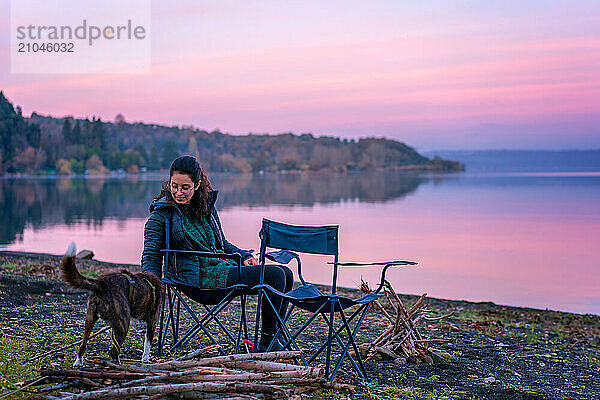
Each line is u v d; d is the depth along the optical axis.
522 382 4.73
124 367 3.92
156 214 4.72
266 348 4.74
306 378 4.07
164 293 4.41
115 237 22.19
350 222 31.22
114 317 4.01
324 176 160.88
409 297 10.57
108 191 66.62
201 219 4.81
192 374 3.85
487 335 6.79
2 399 3.46
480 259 18.28
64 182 93.25
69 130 130.12
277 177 149.12
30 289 7.55
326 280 13.44
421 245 21.78
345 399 3.93
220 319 6.61
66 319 6.05
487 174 184.00
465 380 4.65
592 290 13.34
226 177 145.88
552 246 22.02
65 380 3.78
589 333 8.05
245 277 4.72
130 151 147.25
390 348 5.20
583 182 100.56
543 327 8.30
